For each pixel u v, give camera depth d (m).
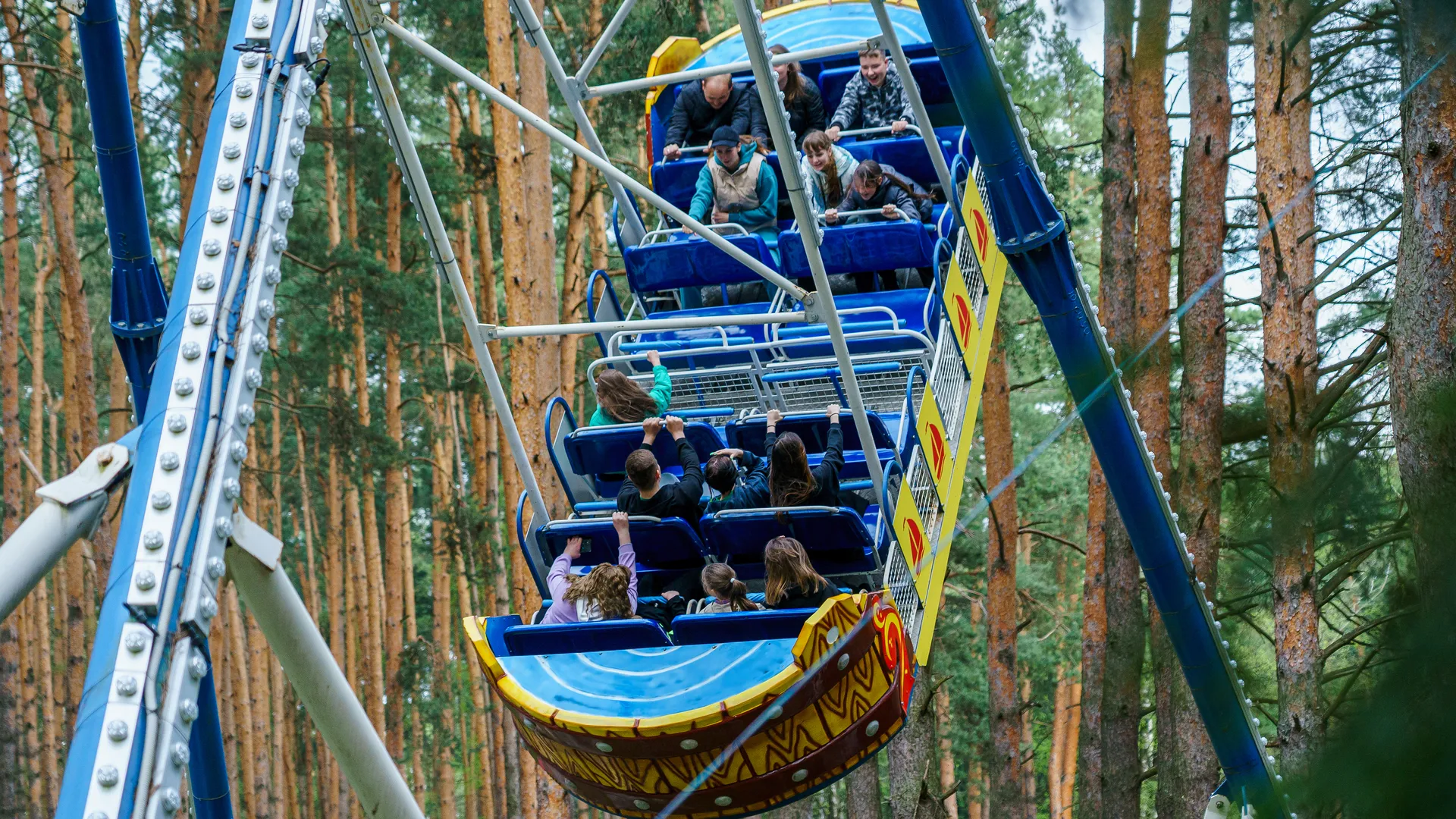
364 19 6.65
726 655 6.64
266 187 5.20
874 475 7.34
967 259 9.06
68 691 26.44
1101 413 7.56
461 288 7.31
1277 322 14.23
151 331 7.94
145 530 4.36
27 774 27.94
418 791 39.34
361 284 25.38
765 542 7.32
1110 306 18.12
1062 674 32.91
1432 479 4.31
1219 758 8.92
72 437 26.25
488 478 29.39
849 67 11.15
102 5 7.00
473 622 6.97
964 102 6.70
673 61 11.24
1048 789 37.81
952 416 8.50
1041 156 19.48
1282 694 13.96
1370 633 13.67
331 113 31.19
